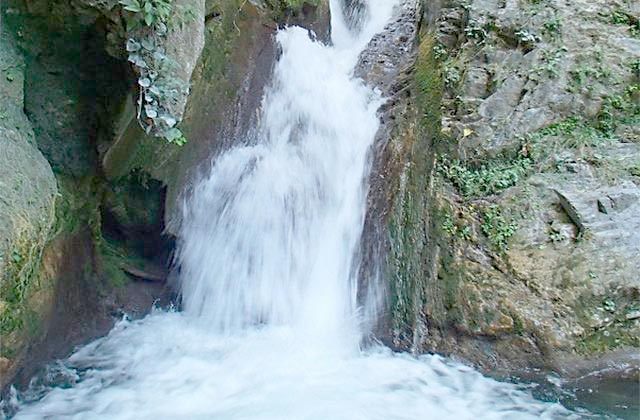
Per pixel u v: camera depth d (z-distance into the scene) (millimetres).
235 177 6551
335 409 4402
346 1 10422
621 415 4352
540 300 5070
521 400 4590
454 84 6668
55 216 4570
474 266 5387
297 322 5930
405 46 8867
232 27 6723
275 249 6293
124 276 6066
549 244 5301
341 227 6375
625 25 6562
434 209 5824
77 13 4066
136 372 5020
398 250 5836
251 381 4902
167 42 4293
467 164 6090
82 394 4645
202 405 4516
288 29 8086
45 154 4695
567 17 6664
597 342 4855
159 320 5953
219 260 6207
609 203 5332
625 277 4969
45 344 4703
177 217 6098
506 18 6902
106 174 5305
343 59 8781
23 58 4254
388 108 7262
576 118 6113
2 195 3586
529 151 5996
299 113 7395
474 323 5168
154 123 4301
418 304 5492
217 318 5988
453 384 4848
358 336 5637
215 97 6445
